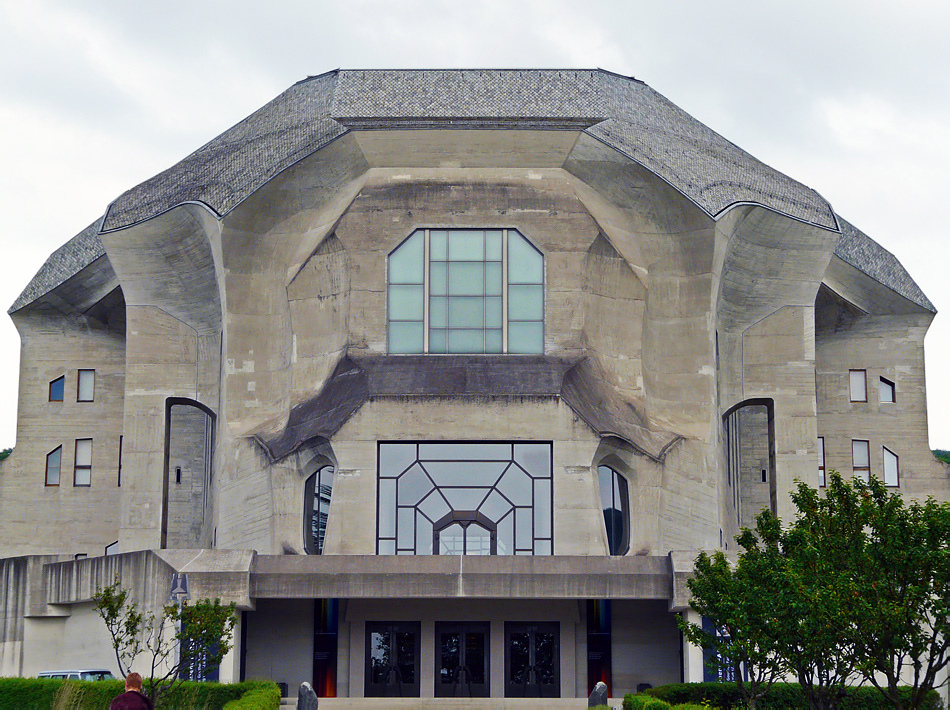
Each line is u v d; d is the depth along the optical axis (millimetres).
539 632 43562
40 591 43000
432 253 45406
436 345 44875
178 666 33750
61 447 56281
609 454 43656
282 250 46375
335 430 42594
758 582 29984
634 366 45531
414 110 45062
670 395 45562
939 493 54375
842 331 55406
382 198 45531
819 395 55156
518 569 40500
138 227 46500
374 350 44750
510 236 45531
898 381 55031
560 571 40469
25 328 56406
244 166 45844
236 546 44500
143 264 48031
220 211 44125
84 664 42000
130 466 48562
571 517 42375
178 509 52875
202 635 33500
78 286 54000
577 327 45000
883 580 27672
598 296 45531
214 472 48094
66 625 42875
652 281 45844
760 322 49062
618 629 44219
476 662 43312
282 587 40219
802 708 34188
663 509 43906
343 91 46312
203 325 49219
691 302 45625
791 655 29078
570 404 42875
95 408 56406
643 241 45938
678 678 43812
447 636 43469
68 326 56562
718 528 44750
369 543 42125
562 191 45844
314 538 43781
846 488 29750
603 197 46188
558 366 44156
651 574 40625
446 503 42625
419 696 42969
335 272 45312
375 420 42719
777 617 28891
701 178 45125
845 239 53938
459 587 40312
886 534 27922
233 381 46000
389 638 43500
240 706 31141
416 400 42906
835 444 54875
